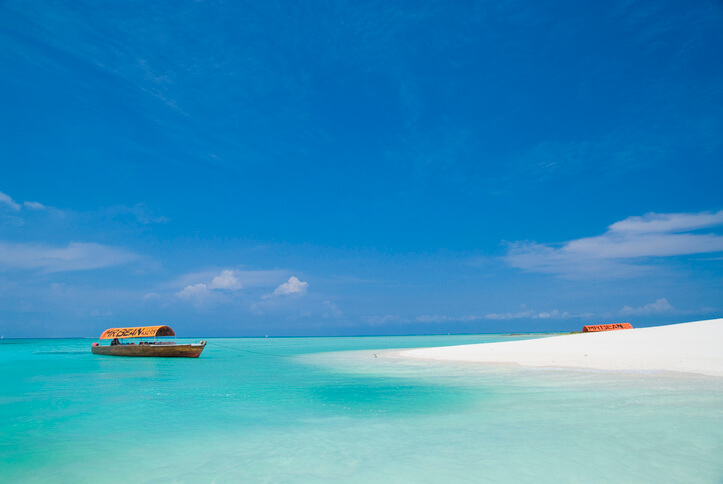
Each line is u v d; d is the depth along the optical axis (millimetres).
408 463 8422
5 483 7883
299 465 8492
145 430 11398
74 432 11289
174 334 40812
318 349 59250
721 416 11094
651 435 9633
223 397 16203
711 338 26500
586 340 31938
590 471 7723
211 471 8289
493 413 12312
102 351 42188
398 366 26719
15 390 18812
